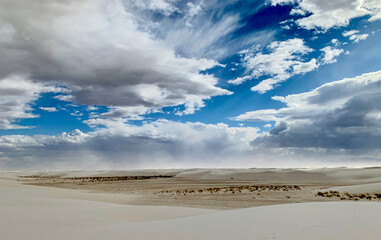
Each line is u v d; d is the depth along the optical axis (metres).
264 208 14.68
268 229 9.45
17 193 28.30
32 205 19.16
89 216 15.59
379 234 8.09
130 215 17.16
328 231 8.67
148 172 152.12
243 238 8.50
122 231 10.55
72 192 37.34
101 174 144.75
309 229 9.05
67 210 17.38
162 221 12.87
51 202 21.50
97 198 30.67
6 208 16.67
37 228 11.39
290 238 8.12
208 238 8.88
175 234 9.67
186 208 20.58
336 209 12.85
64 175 142.25
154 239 9.09
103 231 10.65
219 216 13.08
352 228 8.89
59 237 9.72
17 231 10.74
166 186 54.12
